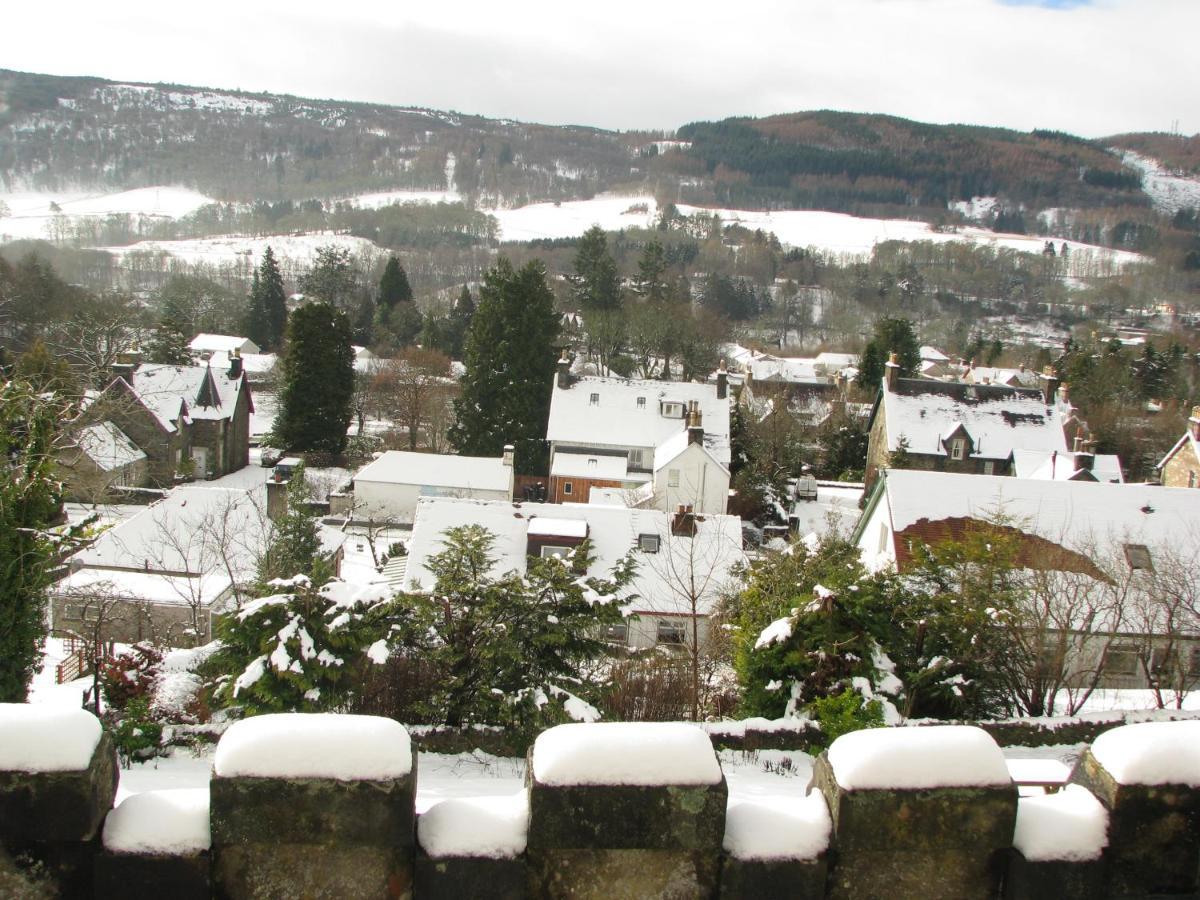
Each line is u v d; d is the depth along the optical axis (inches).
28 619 531.2
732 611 878.4
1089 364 2967.5
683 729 139.6
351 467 2228.1
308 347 2217.0
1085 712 713.6
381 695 645.9
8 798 127.3
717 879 136.3
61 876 130.3
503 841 135.6
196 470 2073.1
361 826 132.0
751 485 1953.7
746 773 530.9
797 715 637.9
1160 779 139.4
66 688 701.3
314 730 133.4
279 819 131.0
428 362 2827.3
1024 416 2016.5
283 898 132.9
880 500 1099.9
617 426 2089.1
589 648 645.3
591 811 133.8
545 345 2199.8
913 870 138.3
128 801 134.6
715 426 2078.0
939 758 138.5
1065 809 142.3
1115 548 978.7
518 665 629.3
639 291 3693.4
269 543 1181.1
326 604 594.6
